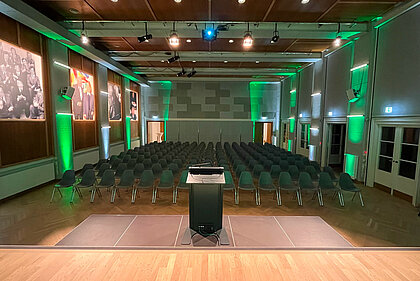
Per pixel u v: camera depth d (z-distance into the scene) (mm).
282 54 9539
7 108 5277
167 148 10766
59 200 5336
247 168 7312
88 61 8734
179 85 15750
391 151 6051
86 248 2984
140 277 2375
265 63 11188
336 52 8523
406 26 5453
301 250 2961
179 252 2879
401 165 5707
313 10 5598
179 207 4977
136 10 5539
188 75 11953
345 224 4250
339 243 3570
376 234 3877
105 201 5312
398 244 3566
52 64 6566
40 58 6285
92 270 2484
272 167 6422
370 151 6746
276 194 5715
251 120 15977
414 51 5238
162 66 11930
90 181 5457
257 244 3486
